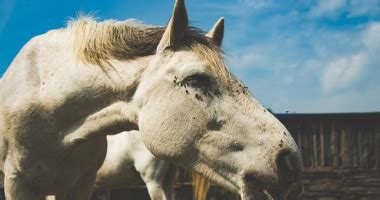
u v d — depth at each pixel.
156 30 3.14
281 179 2.54
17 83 3.40
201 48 2.85
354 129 12.82
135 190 12.63
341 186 12.71
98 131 3.15
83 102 3.15
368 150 12.73
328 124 12.87
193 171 2.95
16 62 3.53
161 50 2.94
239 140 2.67
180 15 2.84
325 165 12.82
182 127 2.77
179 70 2.81
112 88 3.05
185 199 11.33
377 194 12.60
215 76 2.77
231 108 2.72
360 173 12.70
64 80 3.22
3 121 3.41
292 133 12.95
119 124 3.07
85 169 3.59
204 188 5.26
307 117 12.82
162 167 6.29
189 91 2.77
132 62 3.04
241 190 2.62
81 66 3.17
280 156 2.56
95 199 9.36
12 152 3.39
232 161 2.67
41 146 3.31
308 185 12.80
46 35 3.55
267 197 2.56
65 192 3.61
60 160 3.37
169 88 2.83
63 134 3.27
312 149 12.87
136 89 2.98
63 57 3.31
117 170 6.60
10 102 3.38
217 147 2.70
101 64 3.10
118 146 6.59
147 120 2.86
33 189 3.42
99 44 3.15
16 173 3.40
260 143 2.61
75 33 3.32
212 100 2.75
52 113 3.26
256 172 2.58
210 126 2.73
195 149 2.76
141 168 6.35
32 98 3.30
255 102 2.78
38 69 3.39
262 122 2.66
